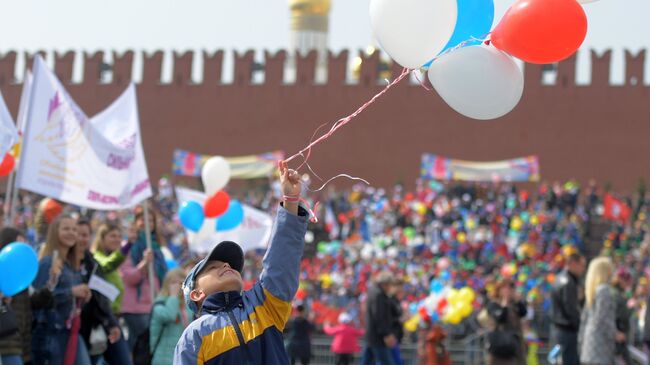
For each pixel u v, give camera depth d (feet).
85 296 56.54
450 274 172.14
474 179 264.31
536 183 277.85
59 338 56.08
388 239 218.59
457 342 134.00
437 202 234.99
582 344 74.02
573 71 284.20
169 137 302.45
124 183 68.64
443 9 34.83
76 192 66.39
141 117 303.48
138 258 69.92
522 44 35.04
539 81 285.43
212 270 32.94
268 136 298.97
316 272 194.90
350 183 293.84
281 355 32.53
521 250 206.90
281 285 32.65
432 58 36.06
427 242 215.10
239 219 79.46
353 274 185.57
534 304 166.81
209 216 73.92
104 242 65.10
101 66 303.27
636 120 281.13
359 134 293.43
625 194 266.57
